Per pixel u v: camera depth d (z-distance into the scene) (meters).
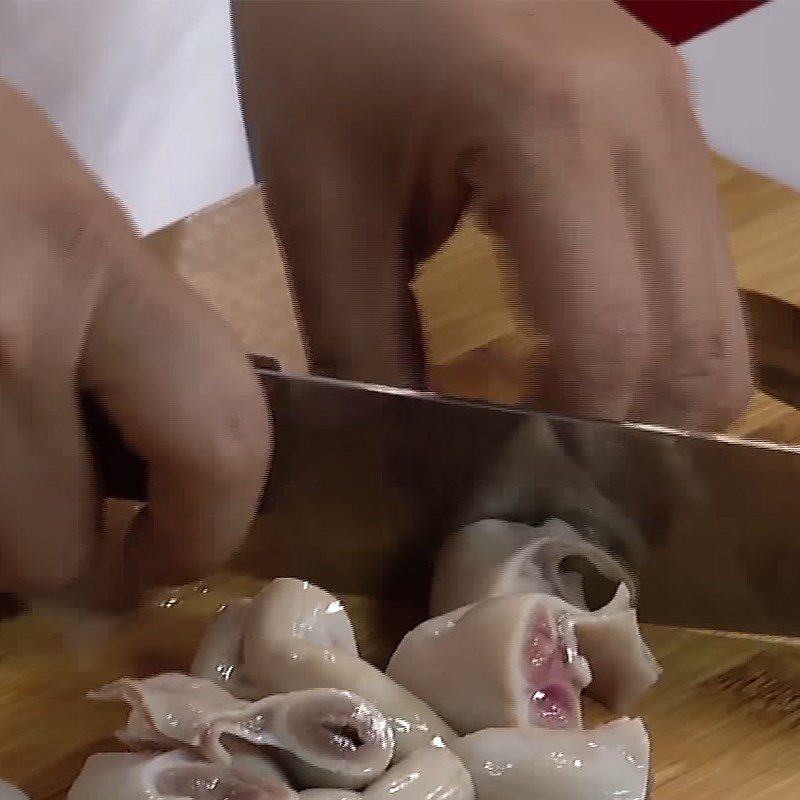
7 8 0.77
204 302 0.60
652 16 0.83
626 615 0.63
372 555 0.65
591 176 0.64
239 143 0.85
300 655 0.62
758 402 0.69
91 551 0.62
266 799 0.60
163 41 0.81
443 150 0.65
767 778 0.63
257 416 0.60
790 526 0.64
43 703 0.64
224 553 0.62
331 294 0.66
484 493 0.65
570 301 0.63
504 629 0.62
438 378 0.70
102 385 0.59
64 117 0.80
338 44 0.66
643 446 0.64
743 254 0.73
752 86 0.79
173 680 0.61
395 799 0.60
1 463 0.59
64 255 0.59
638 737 0.61
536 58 0.64
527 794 0.61
